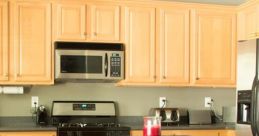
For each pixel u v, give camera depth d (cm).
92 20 411
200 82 437
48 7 400
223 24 445
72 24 406
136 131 394
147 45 423
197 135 409
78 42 406
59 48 399
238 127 384
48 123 419
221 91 473
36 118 418
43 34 399
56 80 423
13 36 392
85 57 407
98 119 428
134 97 450
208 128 412
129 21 420
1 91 402
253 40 364
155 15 427
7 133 366
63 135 373
